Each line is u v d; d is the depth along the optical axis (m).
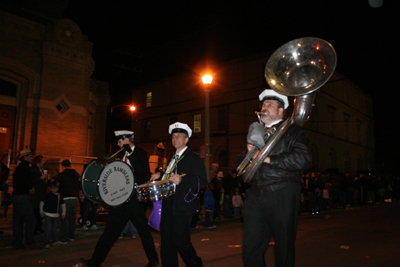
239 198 12.64
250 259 2.95
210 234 9.02
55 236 6.99
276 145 2.91
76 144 14.91
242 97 29.80
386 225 9.85
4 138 13.34
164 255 4.06
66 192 7.58
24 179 6.67
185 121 34.59
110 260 5.68
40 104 13.97
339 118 37.09
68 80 14.96
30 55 14.05
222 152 31.08
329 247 6.45
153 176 4.47
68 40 15.09
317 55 2.95
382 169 48.88
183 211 3.97
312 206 14.72
